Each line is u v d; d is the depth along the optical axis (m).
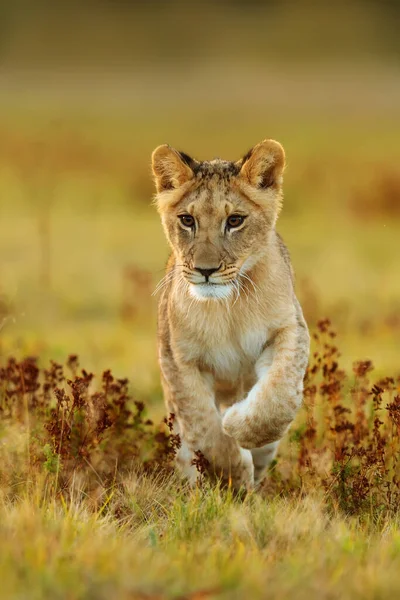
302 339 9.55
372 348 17.19
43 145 47.81
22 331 18.69
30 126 63.22
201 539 7.46
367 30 168.75
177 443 9.73
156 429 10.97
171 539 7.52
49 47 158.12
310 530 7.75
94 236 31.86
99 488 9.13
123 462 10.07
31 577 6.08
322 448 10.23
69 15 175.50
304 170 46.34
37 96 102.75
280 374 9.16
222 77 130.88
